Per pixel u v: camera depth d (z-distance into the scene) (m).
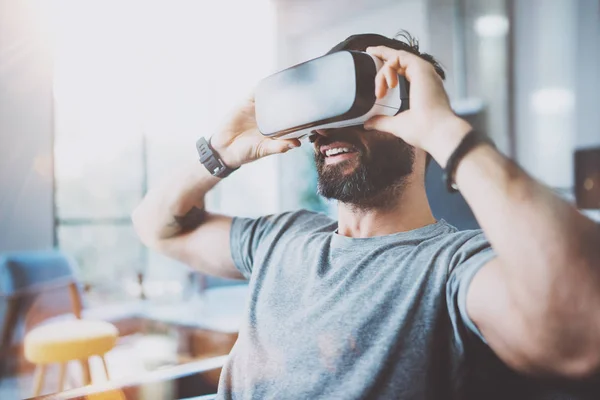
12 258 2.78
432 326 0.71
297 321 0.80
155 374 1.03
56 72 3.72
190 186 1.05
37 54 3.61
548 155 3.96
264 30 5.34
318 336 0.76
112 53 4.14
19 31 3.53
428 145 0.67
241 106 1.01
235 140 1.00
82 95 3.90
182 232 1.12
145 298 3.20
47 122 3.64
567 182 3.84
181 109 4.63
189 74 4.69
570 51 3.84
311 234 0.93
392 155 0.81
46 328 1.93
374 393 0.70
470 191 0.60
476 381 0.72
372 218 0.85
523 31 4.12
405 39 0.99
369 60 0.70
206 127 4.73
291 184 5.65
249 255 1.01
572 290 0.53
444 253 0.74
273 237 0.97
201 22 4.76
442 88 0.69
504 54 4.22
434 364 0.70
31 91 3.58
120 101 4.25
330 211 5.22
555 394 0.65
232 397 0.86
